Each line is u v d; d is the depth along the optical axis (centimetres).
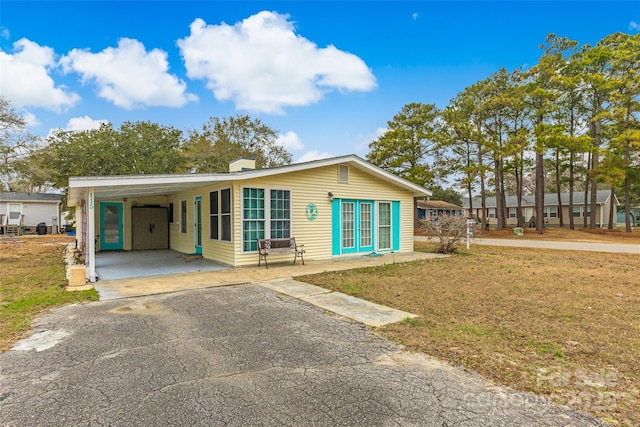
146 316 502
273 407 261
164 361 345
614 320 476
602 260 1141
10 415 248
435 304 570
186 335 422
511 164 2667
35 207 3148
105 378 307
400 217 1376
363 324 469
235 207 965
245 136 3083
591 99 2414
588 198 3456
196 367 331
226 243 1005
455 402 269
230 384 297
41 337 412
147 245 1468
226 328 451
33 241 2152
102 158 2250
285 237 1060
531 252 1432
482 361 345
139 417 246
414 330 442
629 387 292
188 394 279
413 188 1352
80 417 246
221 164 2856
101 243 1391
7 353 364
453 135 2728
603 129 2434
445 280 773
